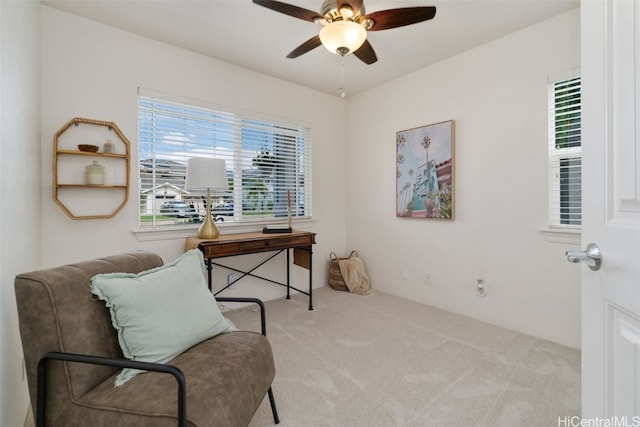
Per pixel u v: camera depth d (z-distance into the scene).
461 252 2.87
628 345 0.67
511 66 2.49
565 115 2.27
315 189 3.75
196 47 2.70
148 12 2.21
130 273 1.33
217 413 0.97
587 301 0.81
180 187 2.79
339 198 3.99
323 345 2.27
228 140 3.06
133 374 1.12
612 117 0.73
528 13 2.22
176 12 2.21
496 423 1.46
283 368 1.95
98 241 2.34
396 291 3.47
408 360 2.04
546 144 2.33
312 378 1.84
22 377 1.39
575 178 2.23
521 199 2.47
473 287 2.79
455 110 2.88
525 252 2.46
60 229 2.19
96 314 1.17
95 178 2.24
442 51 2.77
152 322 1.18
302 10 1.80
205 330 1.33
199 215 2.90
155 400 0.98
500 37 2.54
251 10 2.19
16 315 1.29
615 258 0.71
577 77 2.17
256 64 3.02
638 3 0.65
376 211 3.66
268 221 3.36
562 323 2.27
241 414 1.08
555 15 2.24
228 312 2.95
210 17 2.26
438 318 2.78
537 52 2.35
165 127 2.69
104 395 1.03
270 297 3.36
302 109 3.59
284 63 3.00
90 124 2.29
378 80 3.43
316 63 3.01
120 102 2.42
